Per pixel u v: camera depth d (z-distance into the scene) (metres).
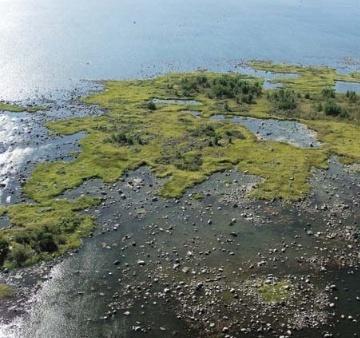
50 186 52.06
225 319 32.88
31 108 77.88
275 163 58.72
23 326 32.19
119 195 50.59
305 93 89.19
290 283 36.78
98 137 65.88
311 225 45.38
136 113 76.44
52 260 39.41
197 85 92.19
